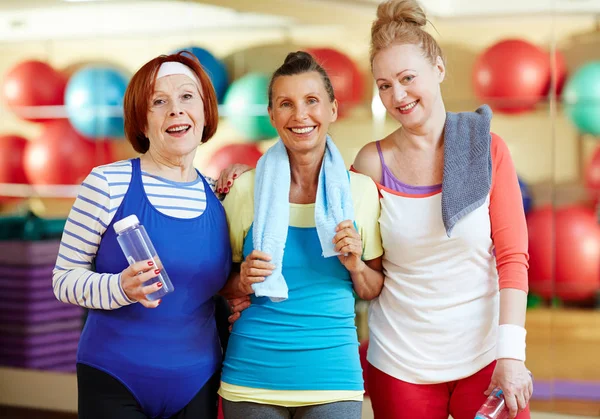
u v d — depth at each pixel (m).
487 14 4.16
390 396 1.77
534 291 3.77
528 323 3.88
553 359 3.64
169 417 1.70
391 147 1.79
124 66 4.55
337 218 1.64
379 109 3.92
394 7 1.73
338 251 1.62
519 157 4.41
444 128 1.74
